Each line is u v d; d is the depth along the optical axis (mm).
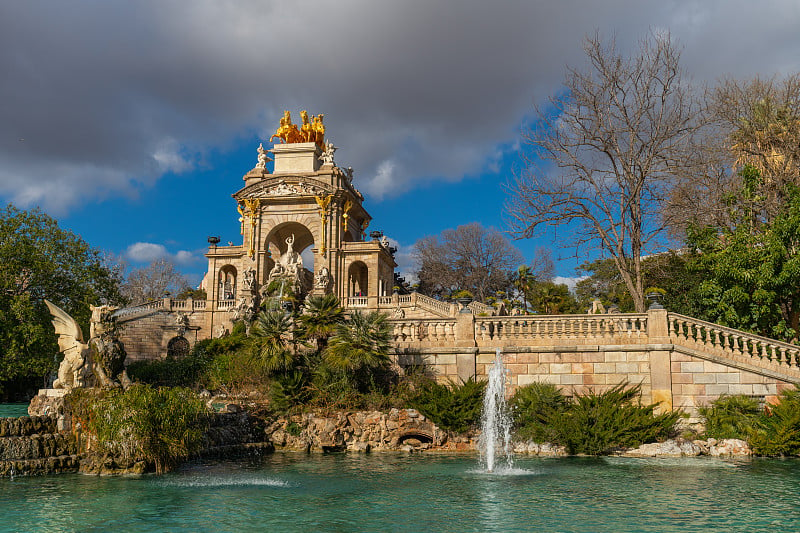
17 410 33000
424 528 12914
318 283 70875
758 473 19453
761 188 35156
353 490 16844
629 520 13562
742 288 28828
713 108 38688
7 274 43625
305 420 25141
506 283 97500
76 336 21688
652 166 34562
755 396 25016
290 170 79000
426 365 27797
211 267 75125
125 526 12914
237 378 29891
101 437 18797
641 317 26500
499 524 13250
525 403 25453
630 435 23703
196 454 20750
